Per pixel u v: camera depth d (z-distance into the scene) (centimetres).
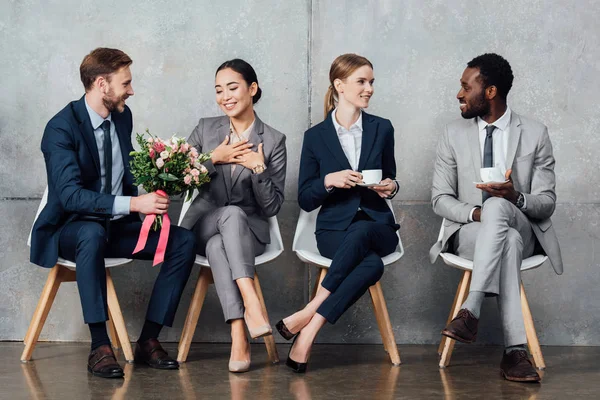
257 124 409
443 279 459
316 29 458
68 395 308
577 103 458
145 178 360
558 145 459
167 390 319
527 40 457
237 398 305
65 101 458
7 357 400
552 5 457
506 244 357
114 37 459
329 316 362
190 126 460
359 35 458
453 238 398
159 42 459
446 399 308
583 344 458
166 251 374
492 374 362
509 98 459
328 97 423
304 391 320
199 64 459
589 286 458
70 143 371
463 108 403
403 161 459
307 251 396
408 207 460
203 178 372
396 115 459
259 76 459
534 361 381
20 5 457
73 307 457
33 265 457
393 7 458
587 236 458
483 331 456
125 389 320
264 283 461
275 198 395
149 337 374
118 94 376
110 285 382
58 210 371
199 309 388
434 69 458
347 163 400
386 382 341
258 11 458
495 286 352
